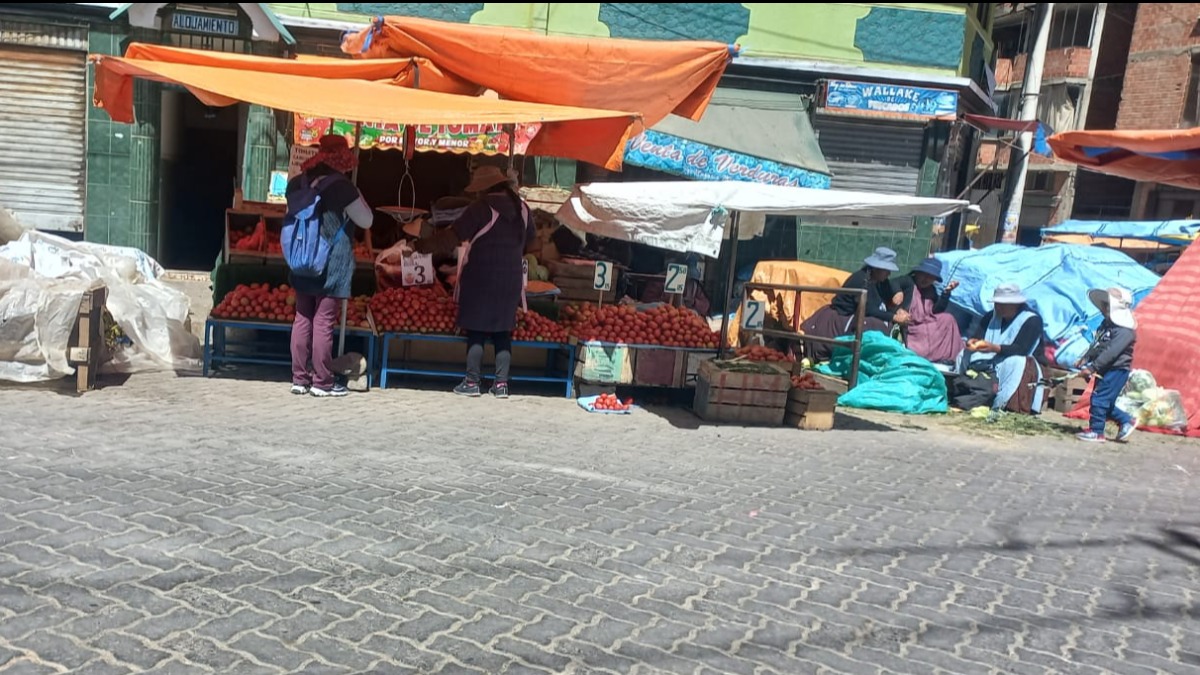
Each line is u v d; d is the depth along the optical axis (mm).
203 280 12461
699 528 4895
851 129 13297
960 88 13273
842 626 3844
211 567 3857
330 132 8453
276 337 9188
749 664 3439
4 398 6254
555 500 5145
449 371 8078
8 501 4363
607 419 7441
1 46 11562
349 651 3279
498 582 3984
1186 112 24469
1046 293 11438
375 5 12266
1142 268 12430
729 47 7750
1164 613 4254
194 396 6824
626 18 12805
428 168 9891
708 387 7730
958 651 3703
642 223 7379
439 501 4941
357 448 5816
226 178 14141
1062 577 4637
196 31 11664
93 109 11766
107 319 7105
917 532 5152
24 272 6836
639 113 7348
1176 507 6172
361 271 8219
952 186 15523
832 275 11203
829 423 7855
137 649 3158
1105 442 8352
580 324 8164
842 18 13055
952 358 9906
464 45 7535
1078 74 27328
